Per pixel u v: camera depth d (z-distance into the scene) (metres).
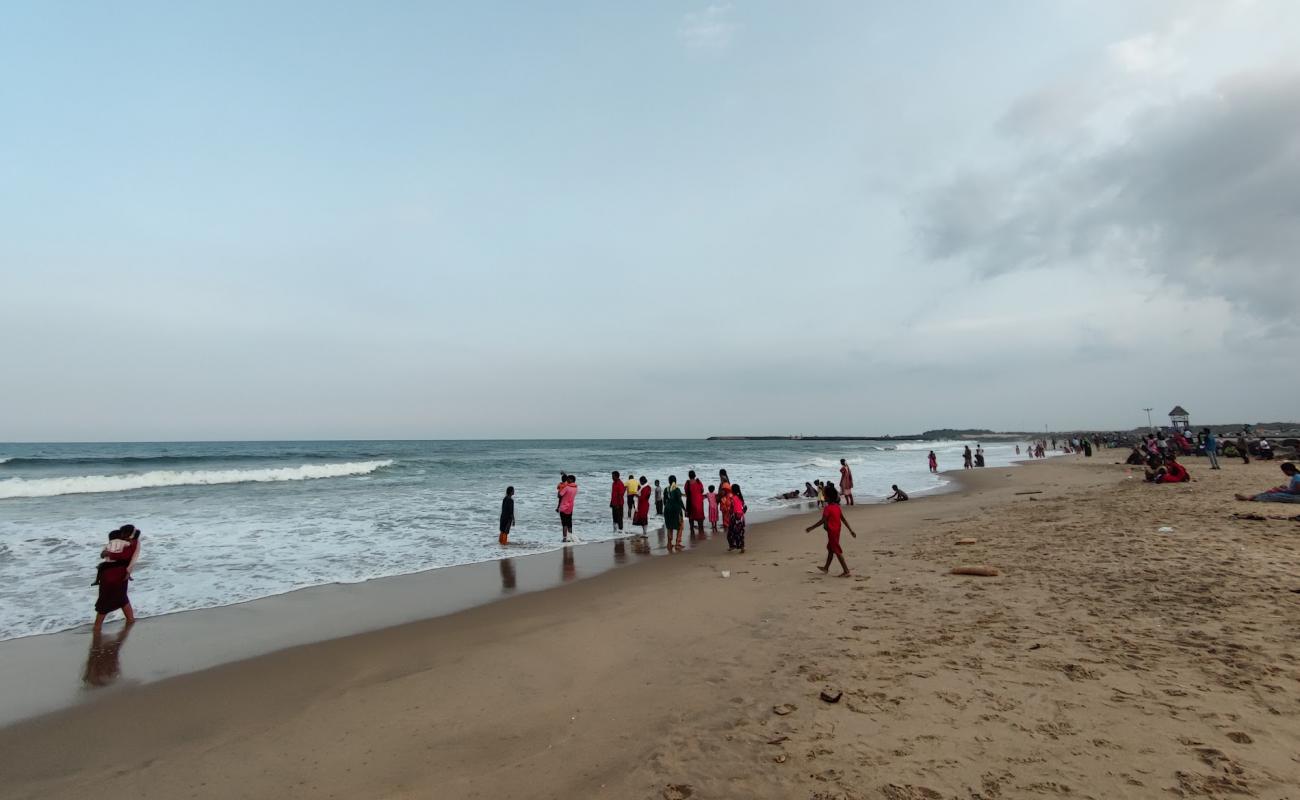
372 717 5.20
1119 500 16.88
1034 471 36.31
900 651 5.93
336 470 36.22
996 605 7.30
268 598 9.70
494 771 4.14
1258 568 8.01
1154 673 4.96
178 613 8.84
